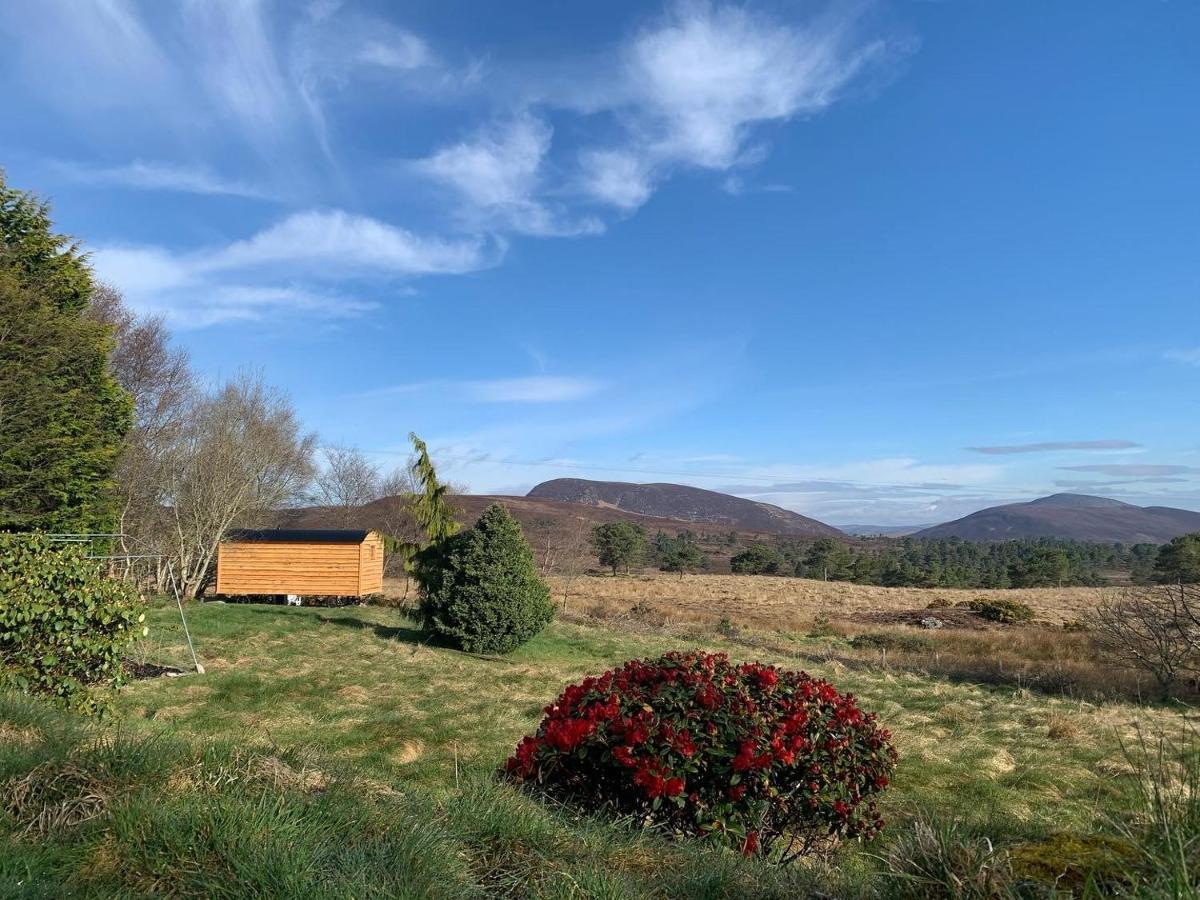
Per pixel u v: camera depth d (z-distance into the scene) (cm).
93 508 1633
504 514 1791
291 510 3478
